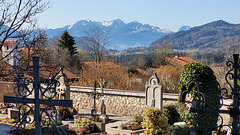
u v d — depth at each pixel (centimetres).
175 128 1554
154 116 1477
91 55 5612
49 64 2119
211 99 1509
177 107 1959
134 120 2070
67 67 5547
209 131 1639
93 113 2267
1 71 1809
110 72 4188
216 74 3400
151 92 2206
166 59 5678
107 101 2714
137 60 7162
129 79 4191
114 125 2161
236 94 573
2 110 2075
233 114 575
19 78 566
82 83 4003
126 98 2597
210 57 6138
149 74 4481
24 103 573
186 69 1794
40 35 1892
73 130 1689
